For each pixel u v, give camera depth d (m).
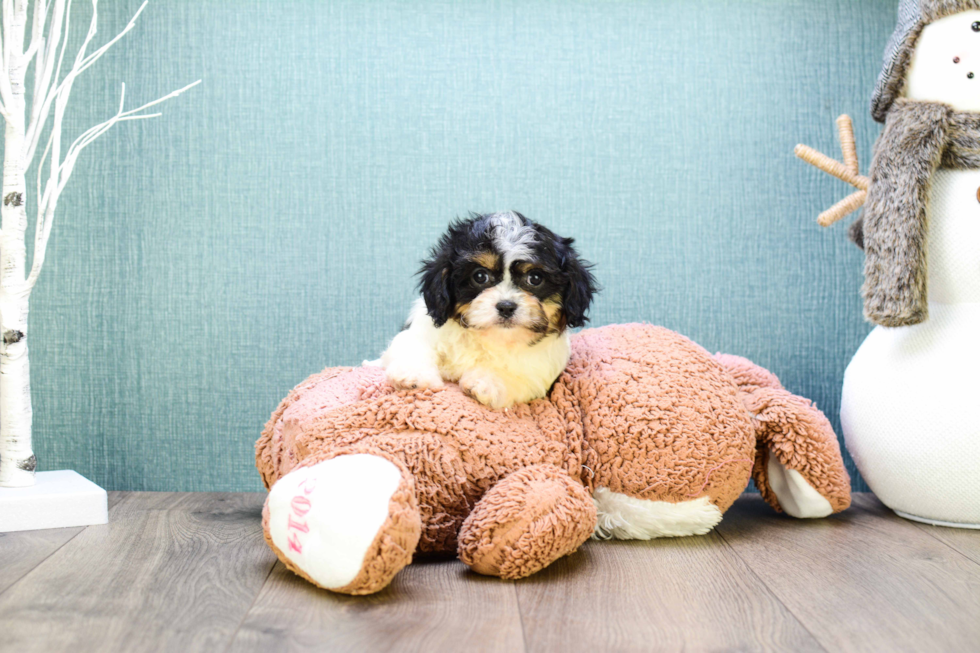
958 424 1.64
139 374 2.11
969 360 1.66
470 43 2.14
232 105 2.11
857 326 2.19
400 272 2.14
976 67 1.67
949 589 1.36
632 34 2.16
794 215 2.18
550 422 1.58
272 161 2.12
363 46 2.13
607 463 1.59
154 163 2.10
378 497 1.26
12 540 1.61
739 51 2.17
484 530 1.35
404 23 2.13
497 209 2.14
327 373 1.76
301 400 1.61
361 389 1.60
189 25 2.10
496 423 1.53
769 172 2.18
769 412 1.76
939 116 1.68
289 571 1.43
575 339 1.82
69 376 2.10
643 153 2.16
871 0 2.18
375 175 2.13
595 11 2.16
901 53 1.75
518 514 1.34
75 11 2.08
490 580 1.38
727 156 2.17
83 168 2.08
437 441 1.46
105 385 2.10
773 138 2.18
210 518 1.82
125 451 2.11
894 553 1.57
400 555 1.26
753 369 1.89
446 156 2.14
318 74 2.12
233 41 2.11
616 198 2.16
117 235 2.09
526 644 1.12
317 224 2.12
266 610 1.23
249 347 2.12
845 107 2.18
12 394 1.74
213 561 1.49
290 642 1.11
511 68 2.15
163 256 2.10
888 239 1.67
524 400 1.61
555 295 1.57
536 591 1.33
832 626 1.20
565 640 1.13
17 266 1.73
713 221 2.17
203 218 2.11
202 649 1.09
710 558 1.53
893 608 1.27
